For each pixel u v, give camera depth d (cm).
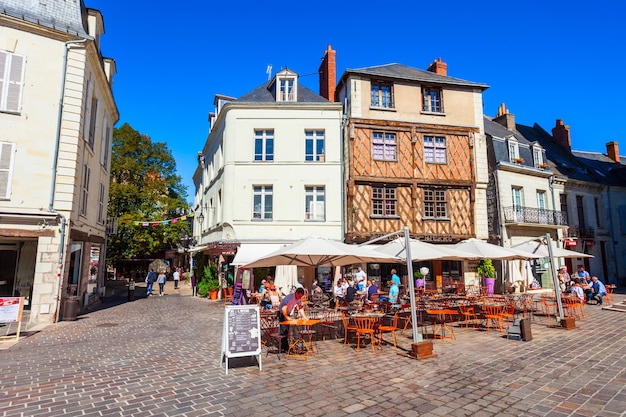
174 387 510
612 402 448
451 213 1825
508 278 1430
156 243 2845
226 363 577
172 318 1179
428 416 413
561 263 2175
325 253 758
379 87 1861
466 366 609
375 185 1758
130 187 2789
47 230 1119
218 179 1936
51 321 1084
